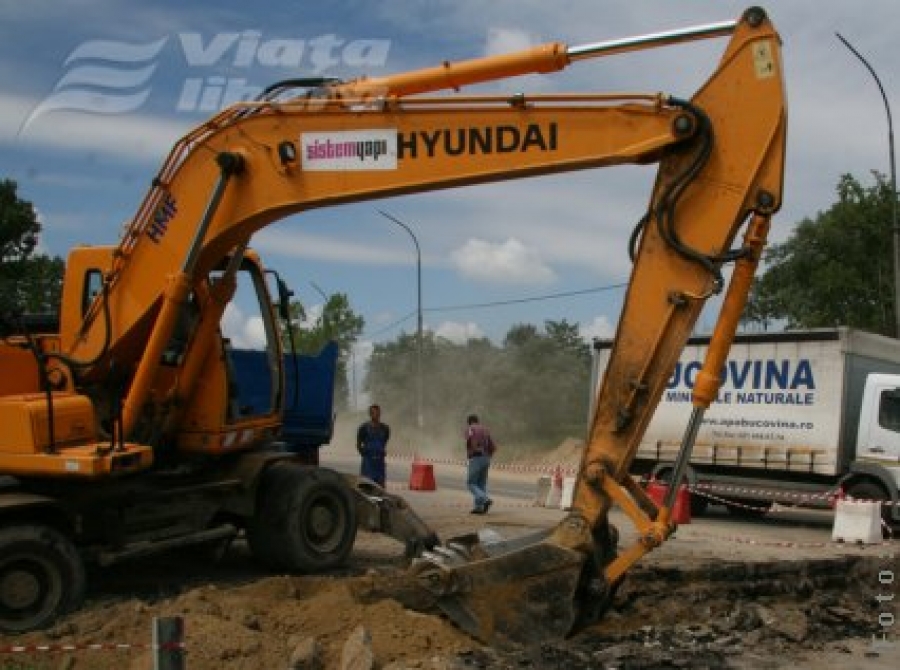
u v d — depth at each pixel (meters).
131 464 8.61
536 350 47.47
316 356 15.05
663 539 7.15
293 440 14.74
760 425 17.44
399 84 8.03
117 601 8.79
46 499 8.36
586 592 7.25
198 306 9.76
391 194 8.07
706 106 7.15
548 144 7.55
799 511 19.88
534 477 29.38
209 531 9.93
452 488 24.34
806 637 8.02
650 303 7.27
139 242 9.02
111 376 9.33
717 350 7.15
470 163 7.78
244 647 6.80
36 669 6.77
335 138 8.26
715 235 7.11
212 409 9.91
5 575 7.94
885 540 15.06
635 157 7.29
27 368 9.11
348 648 6.49
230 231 8.68
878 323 31.86
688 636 7.77
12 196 25.75
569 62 7.52
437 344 50.91
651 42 7.26
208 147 8.73
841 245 32.84
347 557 10.79
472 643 7.14
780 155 7.02
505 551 7.80
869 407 16.17
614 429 7.30
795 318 33.78
